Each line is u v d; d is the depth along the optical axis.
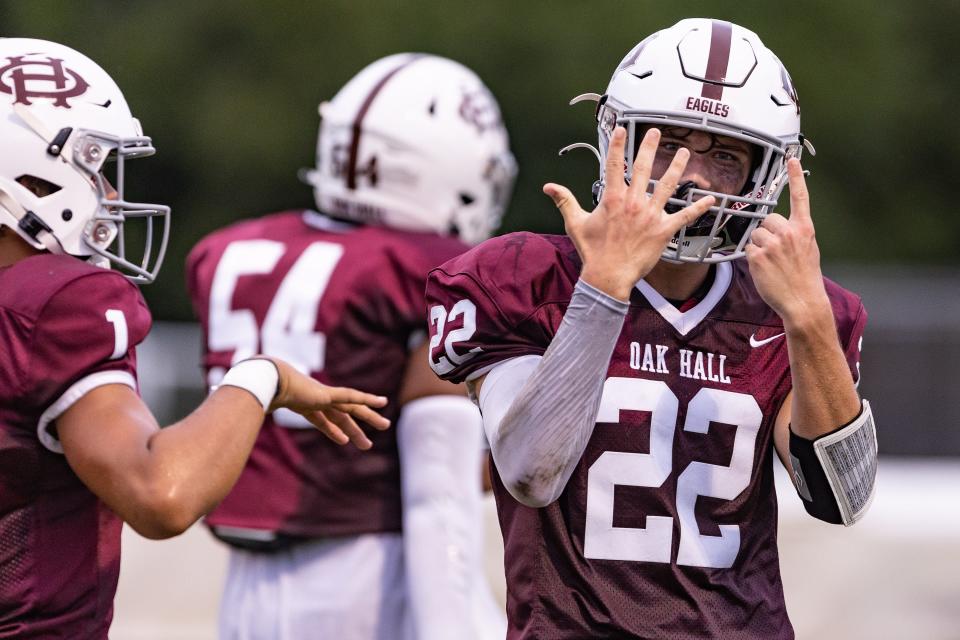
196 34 60.75
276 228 15.67
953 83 69.06
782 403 10.06
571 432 9.07
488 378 9.76
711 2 61.22
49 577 9.44
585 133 58.19
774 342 10.05
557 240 10.14
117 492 9.11
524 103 58.34
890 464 38.19
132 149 10.33
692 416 9.81
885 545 28.09
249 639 14.84
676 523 9.66
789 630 9.98
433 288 10.23
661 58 9.90
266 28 60.25
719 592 9.70
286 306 14.85
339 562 14.60
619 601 9.59
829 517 10.02
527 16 58.78
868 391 41.00
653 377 9.81
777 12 63.34
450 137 15.95
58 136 9.91
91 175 10.12
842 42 64.12
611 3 59.12
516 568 9.84
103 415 9.26
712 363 9.94
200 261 15.86
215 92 60.22
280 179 60.47
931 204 68.25
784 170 10.03
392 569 14.68
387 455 14.73
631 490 9.67
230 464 9.46
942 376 40.81
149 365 38.97
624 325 9.88
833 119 64.25
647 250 9.05
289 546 14.67
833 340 9.48
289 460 14.53
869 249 67.00
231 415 9.63
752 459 9.92
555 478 9.16
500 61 58.59
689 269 10.04
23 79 9.95
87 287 9.45
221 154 59.78
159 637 21.92
